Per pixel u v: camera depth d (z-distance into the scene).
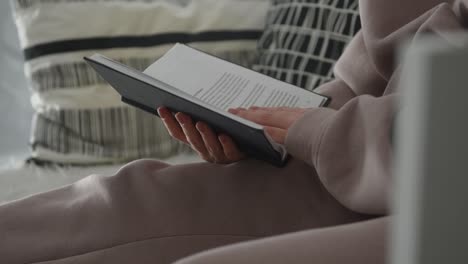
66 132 1.42
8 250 0.76
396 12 0.87
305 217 0.79
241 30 1.53
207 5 1.54
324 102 0.89
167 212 0.78
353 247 0.51
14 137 1.59
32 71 1.46
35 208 0.80
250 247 0.52
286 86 0.92
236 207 0.79
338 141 0.70
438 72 0.30
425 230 0.32
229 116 0.73
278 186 0.81
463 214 0.31
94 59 0.81
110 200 0.79
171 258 0.75
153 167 0.85
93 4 1.47
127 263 0.75
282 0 1.46
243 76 0.93
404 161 0.32
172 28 1.50
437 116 0.30
